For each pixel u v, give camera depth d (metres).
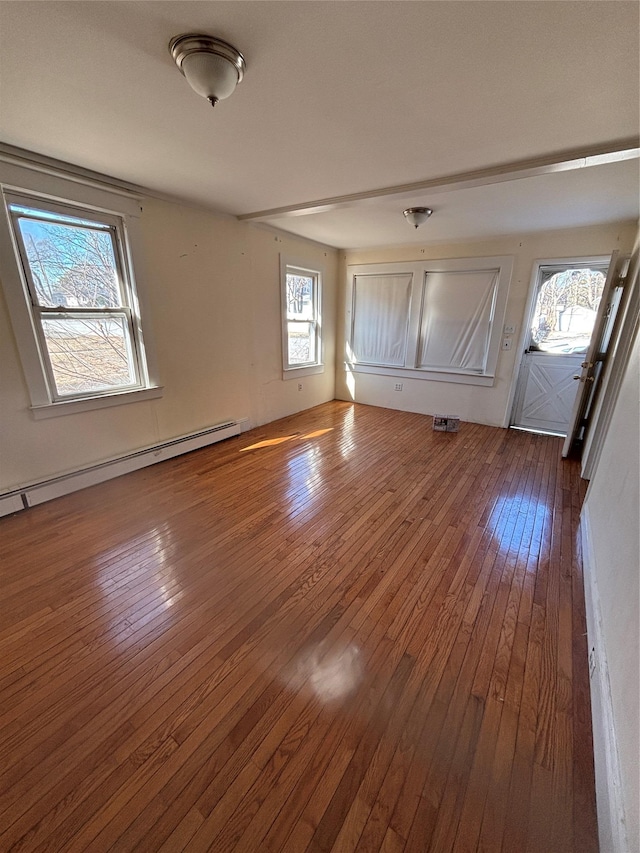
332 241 4.95
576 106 1.68
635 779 0.90
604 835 0.97
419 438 4.31
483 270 4.59
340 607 1.80
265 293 4.38
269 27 1.25
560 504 2.83
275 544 2.28
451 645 1.61
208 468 3.37
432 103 1.68
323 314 5.51
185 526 2.46
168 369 3.42
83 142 2.11
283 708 1.34
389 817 1.05
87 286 2.76
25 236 2.39
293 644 1.60
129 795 1.09
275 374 4.81
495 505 2.80
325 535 2.39
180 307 3.41
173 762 1.17
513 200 3.07
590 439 3.29
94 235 2.74
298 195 3.06
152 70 1.48
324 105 1.71
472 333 4.85
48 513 2.56
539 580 2.02
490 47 1.32
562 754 1.21
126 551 2.19
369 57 1.38
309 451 3.85
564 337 4.45
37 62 1.42
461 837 1.01
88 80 1.54
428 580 2.00
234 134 2.00
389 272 5.24
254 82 1.54
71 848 0.98
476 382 4.91
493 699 1.38
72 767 1.15
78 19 1.21
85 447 2.90
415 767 1.17
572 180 2.60
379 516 2.62
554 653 1.58
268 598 1.85
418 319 5.16
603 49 1.31
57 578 1.96
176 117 1.83
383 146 2.12
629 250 3.76
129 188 2.80
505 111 1.73
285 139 2.05
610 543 1.71
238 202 3.28
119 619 1.71
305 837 1.01
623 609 1.30
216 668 1.48
